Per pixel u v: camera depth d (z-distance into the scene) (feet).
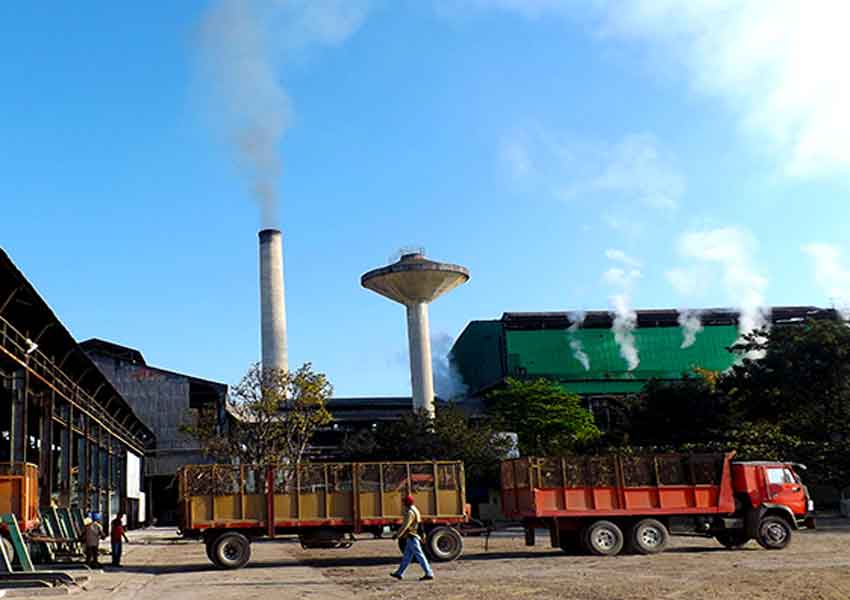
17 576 63.41
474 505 194.18
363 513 82.38
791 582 55.88
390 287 231.30
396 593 55.62
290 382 169.48
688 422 196.44
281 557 93.56
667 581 58.49
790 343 182.39
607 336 326.03
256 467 81.97
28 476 73.67
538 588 56.24
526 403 215.92
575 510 83.82
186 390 237.04
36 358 96.02
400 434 184.44
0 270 76.28
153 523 233.96
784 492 86.17
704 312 335.67
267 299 229.45
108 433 157.48
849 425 167.12
